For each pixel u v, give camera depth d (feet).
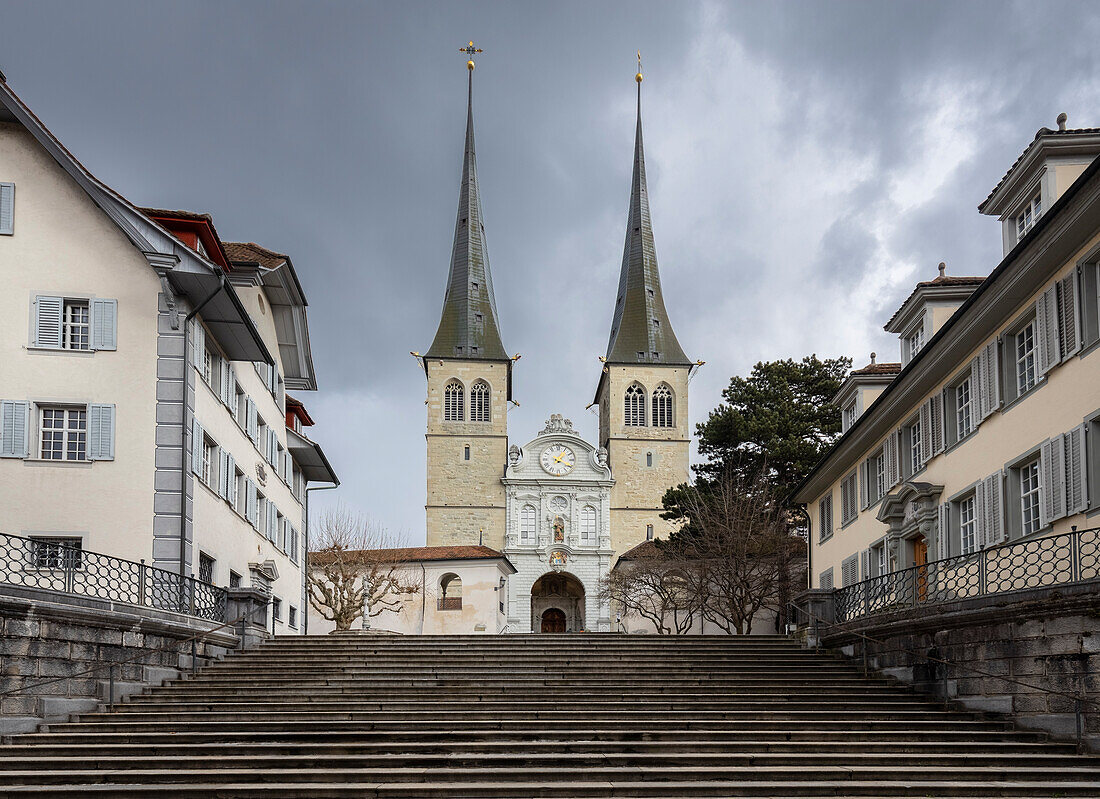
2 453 84.02
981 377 82.69
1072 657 56.85
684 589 187.42
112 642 67.15
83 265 87.76
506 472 334.03
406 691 69.97
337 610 184.24
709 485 197.16
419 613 218.18
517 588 322.14
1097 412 65.72
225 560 101.50
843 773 51.96
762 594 165.99
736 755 54.49
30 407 85.10
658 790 50.14
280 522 131.44
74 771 50.80
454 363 349.00
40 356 86.07
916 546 99.35
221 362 100.53
